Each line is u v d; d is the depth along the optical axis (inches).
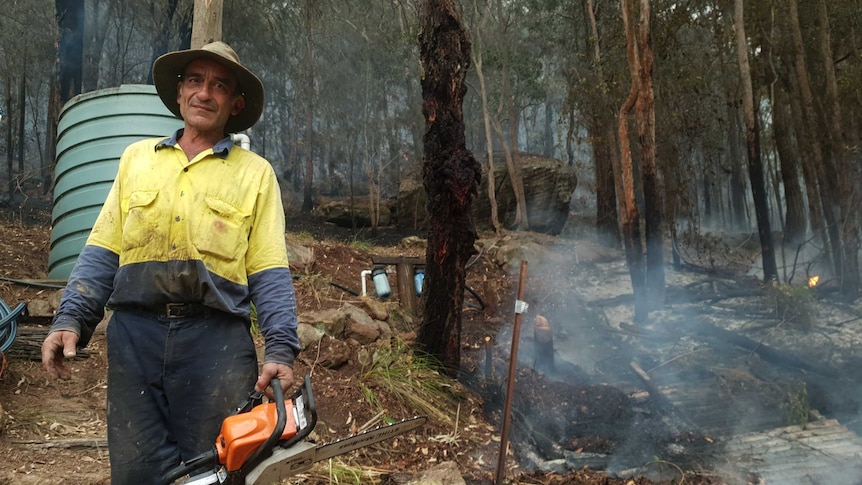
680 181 510.0
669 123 495.5
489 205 672.4
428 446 166.6
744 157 900.6
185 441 78.0
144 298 76.7
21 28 676.7
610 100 561.9
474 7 659.4
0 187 645.3
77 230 226.1
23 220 422.9
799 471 169.5
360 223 735.7
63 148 232.7
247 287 81.0
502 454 146.9
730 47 581.0
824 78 512.4
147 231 77.0
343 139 864.9
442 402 190.2
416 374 195.3
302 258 312.7
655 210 364.2
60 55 577.9
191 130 83.2
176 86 87.5
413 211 703.7
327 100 861.2
